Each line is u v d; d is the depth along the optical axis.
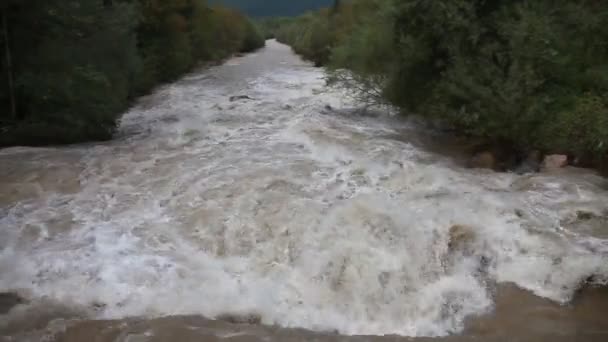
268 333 5.28
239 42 48.12
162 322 5.39
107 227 7.26
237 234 6.90
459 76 10.24
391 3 11.66
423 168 8.86
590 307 5.58
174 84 23.67
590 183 7.98
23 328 5.37
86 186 8.77
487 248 6.32
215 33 38.34
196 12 33.12
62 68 12.40
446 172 8.65
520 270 6.05
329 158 9.67
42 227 7.29
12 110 12.11
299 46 44.94
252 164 9.31
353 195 7.76
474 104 9.99
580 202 7.30
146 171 9.37
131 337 5.12
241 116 14.20
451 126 11.54
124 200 8.10
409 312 5.82
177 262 6.47
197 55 32.69
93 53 13.88
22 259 6.53
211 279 6.18
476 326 5.45
